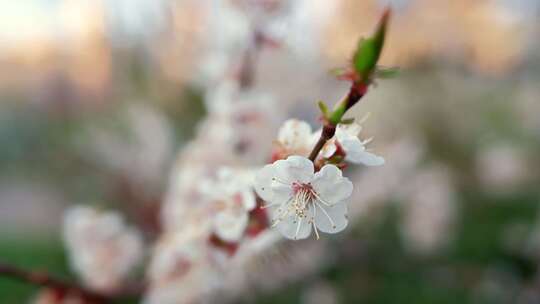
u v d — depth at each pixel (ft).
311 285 1.76
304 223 0.60
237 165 1.05
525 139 2.80
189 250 0.84
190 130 1.88
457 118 2.56
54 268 2.14
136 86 2.02
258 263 0.86
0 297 1.97
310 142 0.65
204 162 1.05
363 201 1.70
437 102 2.54
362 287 1.85
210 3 1.53
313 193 0.60
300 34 1.24
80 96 2.82
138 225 1.54
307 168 0.58
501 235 2.13
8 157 3.47
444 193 1.87
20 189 3.45
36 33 3.21
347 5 1.87
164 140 1.76
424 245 1.86
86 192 2.12
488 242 2.11
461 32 2.64
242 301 1.45
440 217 1.83
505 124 2.81
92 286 1.08
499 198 2.40
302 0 1.28
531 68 2.96
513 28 2.87
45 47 3.17
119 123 2.20
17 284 2.03
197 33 1.70
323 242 1.67
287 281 1.61
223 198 0.77
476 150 2.52
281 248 0.84
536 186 2.48
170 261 0.93
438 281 1.90
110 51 2.18
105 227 1.11
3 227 2.89
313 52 1.60
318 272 1.75
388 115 2.36
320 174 0.58
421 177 1.90
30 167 3.27
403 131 2.32
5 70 3.68
